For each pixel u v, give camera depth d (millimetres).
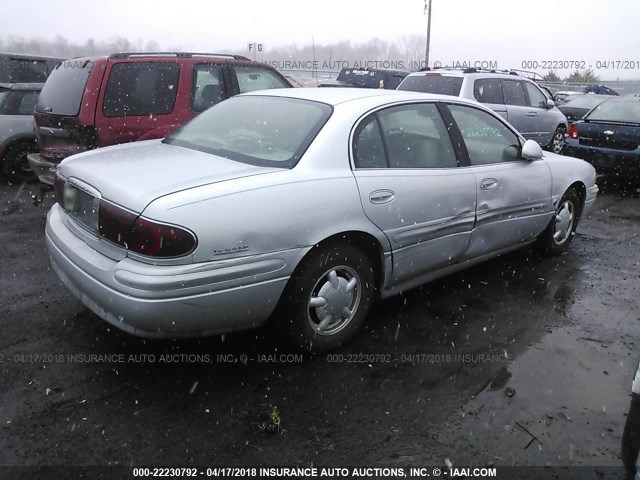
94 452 2494
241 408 2832
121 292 2701
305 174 3107
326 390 3002
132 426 2672
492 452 2578
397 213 3451
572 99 16406
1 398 2838
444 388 3049
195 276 2689
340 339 3387
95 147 5598
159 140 4020
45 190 6746
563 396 3010
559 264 5043
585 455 2570
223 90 6402
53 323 3645
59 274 3311
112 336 3492
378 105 3609
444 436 2674
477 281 4570
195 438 2607
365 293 3447
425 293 4297
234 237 2775
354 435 2662
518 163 4496
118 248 2838
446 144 3936
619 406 2934
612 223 6621
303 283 3104
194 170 3072
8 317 3705
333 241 3199
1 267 4605
